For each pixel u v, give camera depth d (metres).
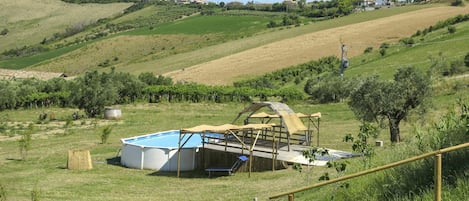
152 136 31.23
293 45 98.50
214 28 143.75
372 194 9.97
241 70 85.25
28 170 24.69
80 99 49.47
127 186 20.81
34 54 141.50
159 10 194.50
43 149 31.27
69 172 24.19
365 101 25.30
